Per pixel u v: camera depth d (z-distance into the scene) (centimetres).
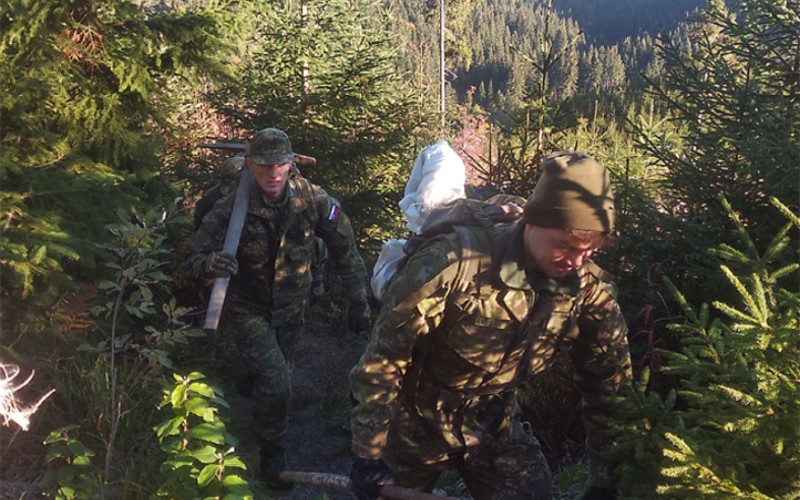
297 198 400
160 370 361
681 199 434
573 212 192
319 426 511
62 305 365
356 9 782
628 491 229
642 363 385
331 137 654
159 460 310
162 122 548
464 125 1202
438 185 246
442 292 208
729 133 415
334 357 610
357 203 671
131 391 354
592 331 224
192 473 240
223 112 693
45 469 306
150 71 542
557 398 418
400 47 844
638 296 411
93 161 486
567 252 200
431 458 246
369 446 217
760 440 183
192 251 391
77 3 482
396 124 691
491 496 250
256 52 729
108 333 416
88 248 405
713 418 197
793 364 192
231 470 350
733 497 177
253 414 400
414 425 245
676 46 459
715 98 435
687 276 398
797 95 421
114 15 504
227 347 534
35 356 358
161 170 564
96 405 331
